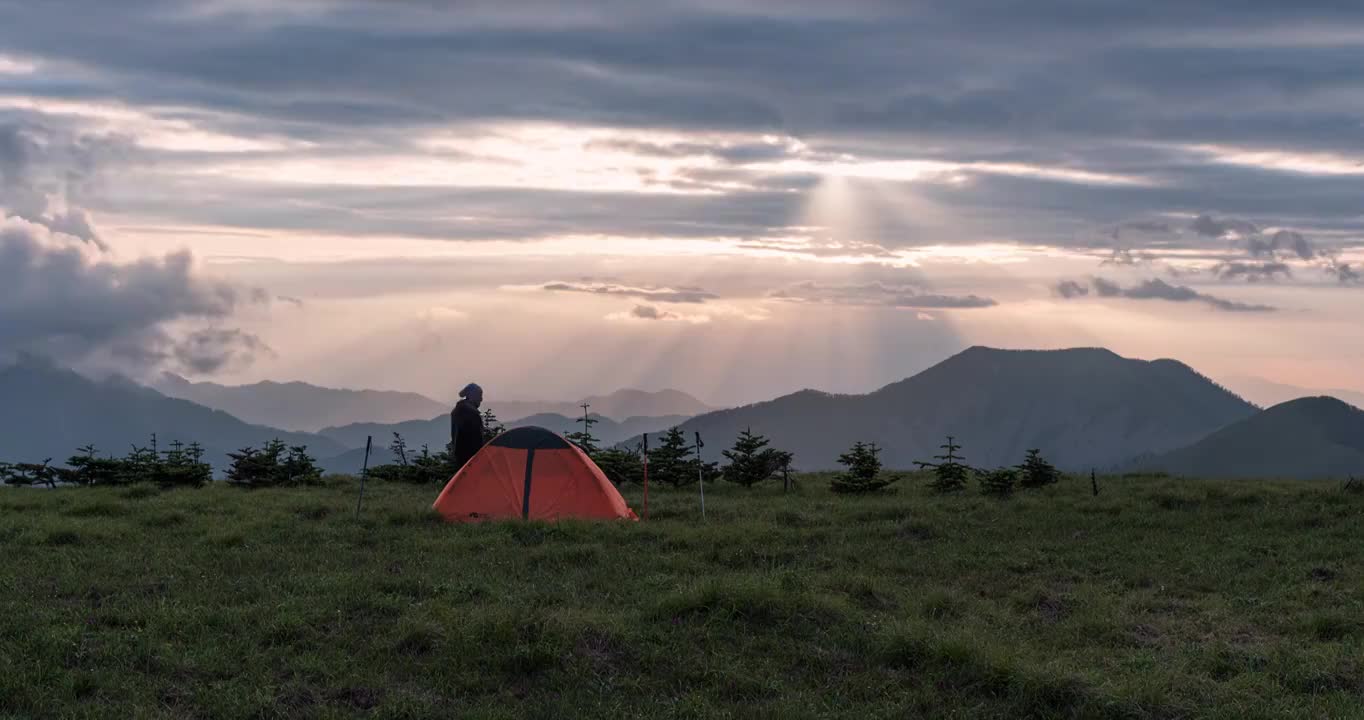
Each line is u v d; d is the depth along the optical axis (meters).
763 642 12.02
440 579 14.55
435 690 10.55
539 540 18.38
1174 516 21.73
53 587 13.78
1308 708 10.31
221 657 11.02
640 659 11.38
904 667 11.53
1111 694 10.35
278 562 15.81
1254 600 14.57
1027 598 14.55
